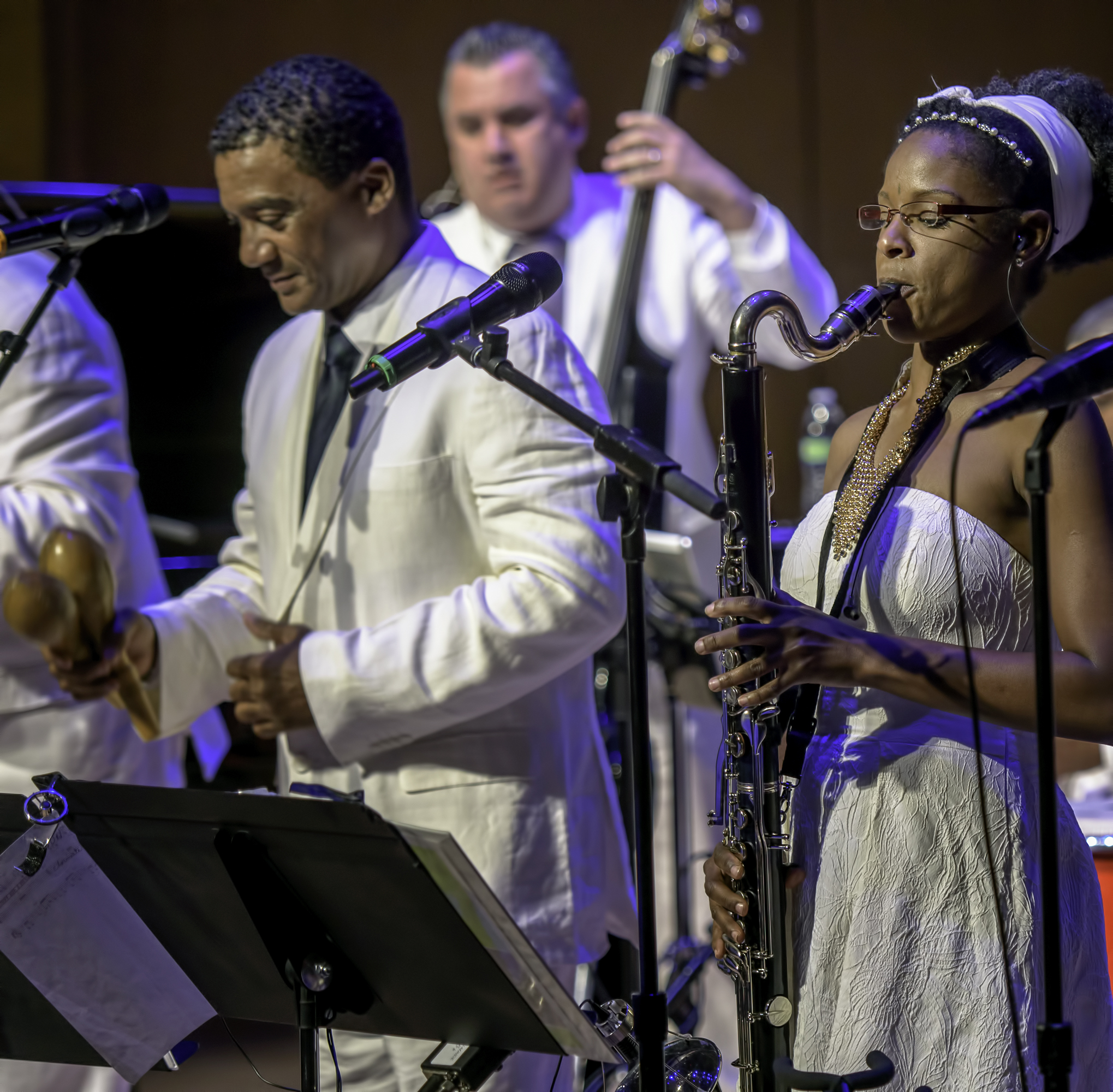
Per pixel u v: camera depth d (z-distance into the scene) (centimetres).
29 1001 710
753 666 651
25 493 1025
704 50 1537
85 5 2250
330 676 863
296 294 917
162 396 1492
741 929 700
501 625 849
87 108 2266
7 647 1029
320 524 911
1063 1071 541
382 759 891
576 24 2153
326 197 892
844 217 2106
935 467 702
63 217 822
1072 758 1262
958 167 686
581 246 1556
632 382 1449
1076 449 657
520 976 621
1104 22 1997
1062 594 657
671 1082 713
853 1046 666
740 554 700
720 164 2138
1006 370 703
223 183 902
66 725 1052
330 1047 727
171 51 2250
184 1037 745
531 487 869
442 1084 672
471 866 586
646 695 645
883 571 696
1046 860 543
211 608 998
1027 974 661
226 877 650
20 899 672
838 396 2073
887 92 2080
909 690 645
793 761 711
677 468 641
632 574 646
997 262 690
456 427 885
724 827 724
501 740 888
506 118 1506
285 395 966
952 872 672
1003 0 2025
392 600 895
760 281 1510
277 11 2228
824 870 696
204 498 1494
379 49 2209
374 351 912
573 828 910
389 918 634
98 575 924
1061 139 697
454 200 1748
